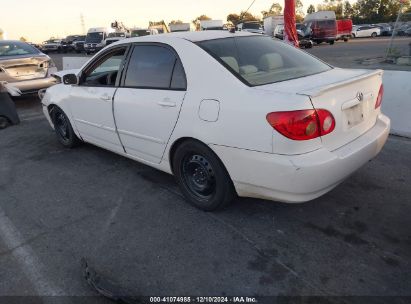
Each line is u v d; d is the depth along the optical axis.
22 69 8.56
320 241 2.92
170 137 3.38
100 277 2.64
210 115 2.95
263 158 2.68
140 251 2.92
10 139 6.12
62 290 2.56
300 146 2.57
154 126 3.52
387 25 40.72
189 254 2.85
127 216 3.46
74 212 3.59
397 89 5.31
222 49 3.28
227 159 2.93
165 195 3.82
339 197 3.56
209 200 3.33
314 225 3.14
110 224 3.34
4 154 5.38
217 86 2.98
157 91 3.46
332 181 2.73
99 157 5.03
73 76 4.53
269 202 3.53
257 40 3.67
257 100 2.70
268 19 28.83
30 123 7.12
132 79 3.81
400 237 2.92
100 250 2.97
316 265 2.65
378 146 3.17
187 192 3.52
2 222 3.48
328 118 2.65
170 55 3.42
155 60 3.57
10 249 3.05
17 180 4.42
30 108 8.65
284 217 3.28
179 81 3.28
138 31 25.92
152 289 2.51
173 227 3.22
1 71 8.23
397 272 2.55
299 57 3.62
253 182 2.84
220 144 2.92
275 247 2.88
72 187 4.14
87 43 29.31
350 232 3.01
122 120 3.93
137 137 3.82
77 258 2.89
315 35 27.66
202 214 3.40
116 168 4.61
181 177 3.51
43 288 2.59
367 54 18.45
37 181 4.36
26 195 4.02
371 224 3.11
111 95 4.00
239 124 2.76
